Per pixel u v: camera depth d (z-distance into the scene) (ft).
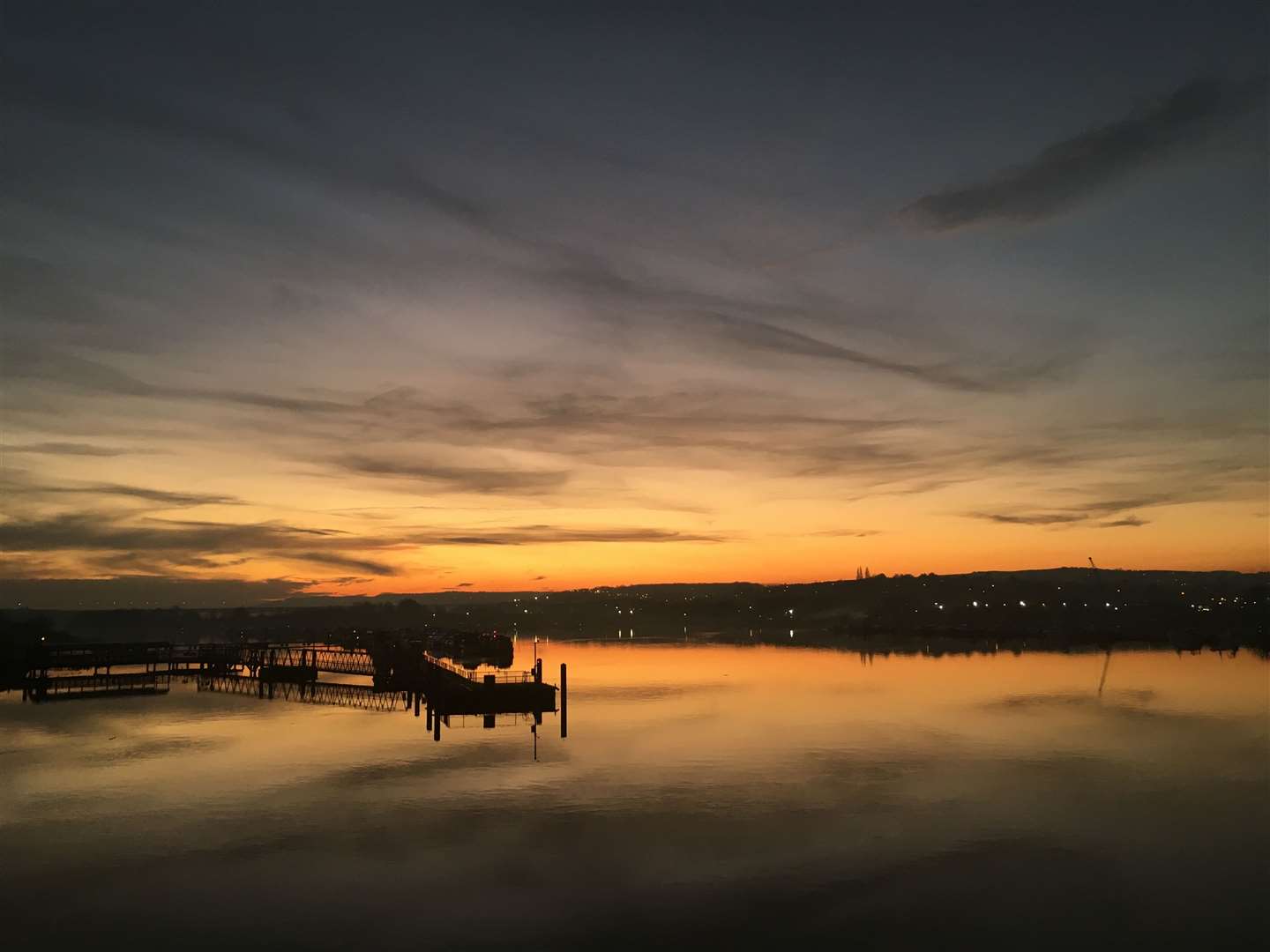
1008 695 383.65
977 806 181.98
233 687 406.21
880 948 115.14
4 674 389.60
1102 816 173.68
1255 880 138.62
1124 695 380.99
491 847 154.61
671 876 140.36
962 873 141.79
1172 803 183.83
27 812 177.78
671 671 533.55
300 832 163.12
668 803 184.44
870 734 272.10
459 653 423.64
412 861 147.54
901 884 136.67
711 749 246.27
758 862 146.92
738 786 199.62
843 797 189.47
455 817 173.78
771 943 116.37
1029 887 135.64
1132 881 137.69
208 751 243.60
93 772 214.69
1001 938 117.70
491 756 235.81
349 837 160.66
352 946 115.34
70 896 131.95
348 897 131.44
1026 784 201.98
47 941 117.08
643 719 307.58
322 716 313.53
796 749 246.27
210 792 193.77
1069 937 117.91
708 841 158.20
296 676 386.32
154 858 149.38
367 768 219.61
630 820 171.32
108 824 168.76
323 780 205.26
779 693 396.57
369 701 353.31
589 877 139.64
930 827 166.61
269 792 194.18
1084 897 131.54
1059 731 278.67
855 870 142.82
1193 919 123.34
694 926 121.70
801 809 179.32
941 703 352.28
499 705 231.91
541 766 222.28
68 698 369.30
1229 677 462.60
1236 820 171.12
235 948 114.42
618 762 226.58
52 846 155.12
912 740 262.26
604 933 119.03
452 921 123.13
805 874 141.08
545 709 234.99
